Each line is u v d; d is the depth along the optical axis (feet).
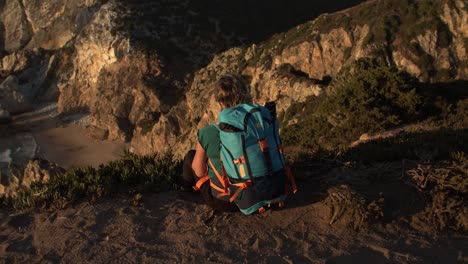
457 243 17.79
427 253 17.22
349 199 19.07
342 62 186.19
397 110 52.65
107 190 22.48
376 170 22.04
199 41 306.76
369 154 24.95
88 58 301.22
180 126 215.92
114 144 259.39
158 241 18.66
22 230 20.22
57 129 283.18
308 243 18.01
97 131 266.57
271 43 209.67
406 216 19.27
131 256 17.79
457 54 173.68
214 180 18.66
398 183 20.90
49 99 327.26
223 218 19.74
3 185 116.16
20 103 305.53
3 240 19.51
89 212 20.95
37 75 342.03
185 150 168.55
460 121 46.73
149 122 249.34
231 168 17.46
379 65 61.21
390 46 178.19
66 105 307.17
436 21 176.65
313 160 24.82
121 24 291.38
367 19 187.11
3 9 386.11
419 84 57.77
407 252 17.33
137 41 283.18
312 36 193.16
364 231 18.56
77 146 260.83
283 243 18.06
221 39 314.96
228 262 17.15
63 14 355.15
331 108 58.44
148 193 22.48
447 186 19.93
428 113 52.19
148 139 228.43
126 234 19.20
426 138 28.27
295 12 370.53
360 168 22.75
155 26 299.17
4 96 303.07
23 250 18.66
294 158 25.34
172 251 17.97
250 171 17.20
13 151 254.88
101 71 283.59
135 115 261.65
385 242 17.89
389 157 24.47
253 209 17.63
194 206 21.02
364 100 53.83
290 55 193.98
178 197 21.93
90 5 345.31
